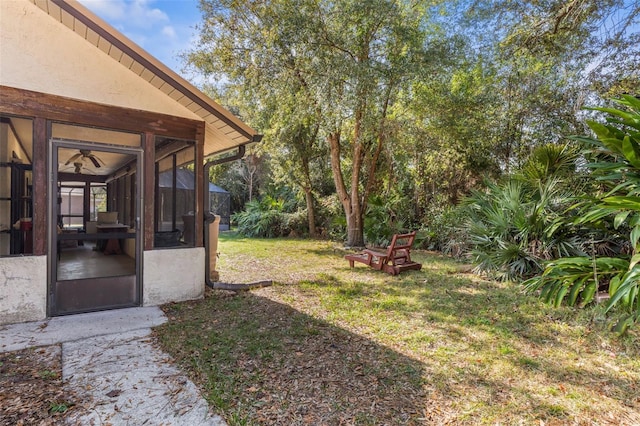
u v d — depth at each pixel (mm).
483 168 10266
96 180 5180
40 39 3852
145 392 2471
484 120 9625
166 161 4684
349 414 2258
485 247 6527
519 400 2449
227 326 3820
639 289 2500
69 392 2451
